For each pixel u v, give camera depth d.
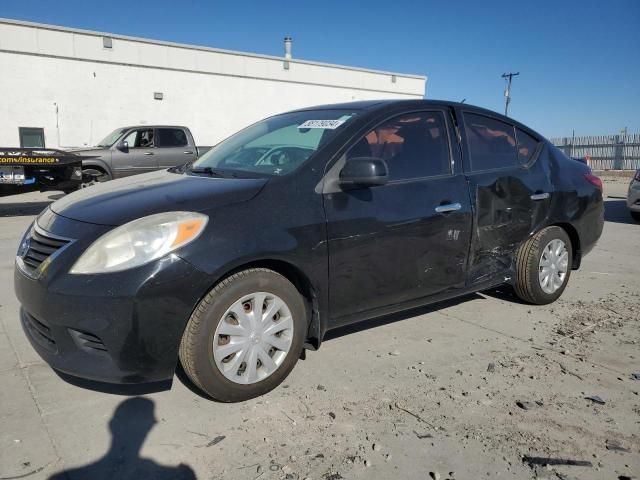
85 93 20.33
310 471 2.38
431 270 3.68
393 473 2.37
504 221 4.15
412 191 3.55
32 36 18.97
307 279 3.05
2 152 9.92
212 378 2.80
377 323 4.25
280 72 25.30
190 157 13.30
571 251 4.80
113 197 3.04
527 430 2.72
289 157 3.38
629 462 2.47
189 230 2.69
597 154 32.81
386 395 3.07
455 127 4.00
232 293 2.79
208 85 23.31
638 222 10.12
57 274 2.63
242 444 2.57
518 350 3.75
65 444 2.56
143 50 21.42
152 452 2.51
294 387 3.15
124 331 2.56
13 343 3.76
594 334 4.07
